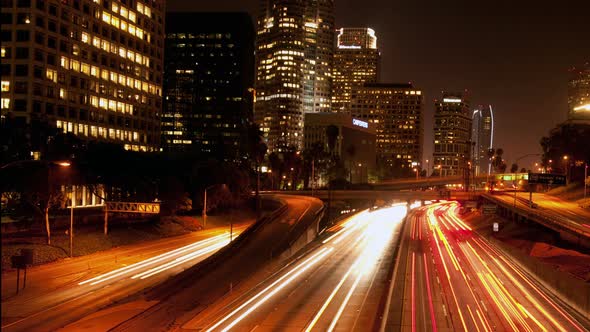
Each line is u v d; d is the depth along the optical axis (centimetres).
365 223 13188
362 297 4838
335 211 16738
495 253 8150
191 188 11281
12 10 11575
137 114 15050
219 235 9475
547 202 14212
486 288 5412
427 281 5778
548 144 19275
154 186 9881
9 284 5056
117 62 14200
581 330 3878
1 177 6625
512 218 13125
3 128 8112
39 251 6306
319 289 5209
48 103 11906
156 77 16025
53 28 12056
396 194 16112
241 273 5862
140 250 7500
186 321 3891
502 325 3984
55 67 12094
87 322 3803
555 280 5184
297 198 15738
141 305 4316
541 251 8888
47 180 6650
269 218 10375
